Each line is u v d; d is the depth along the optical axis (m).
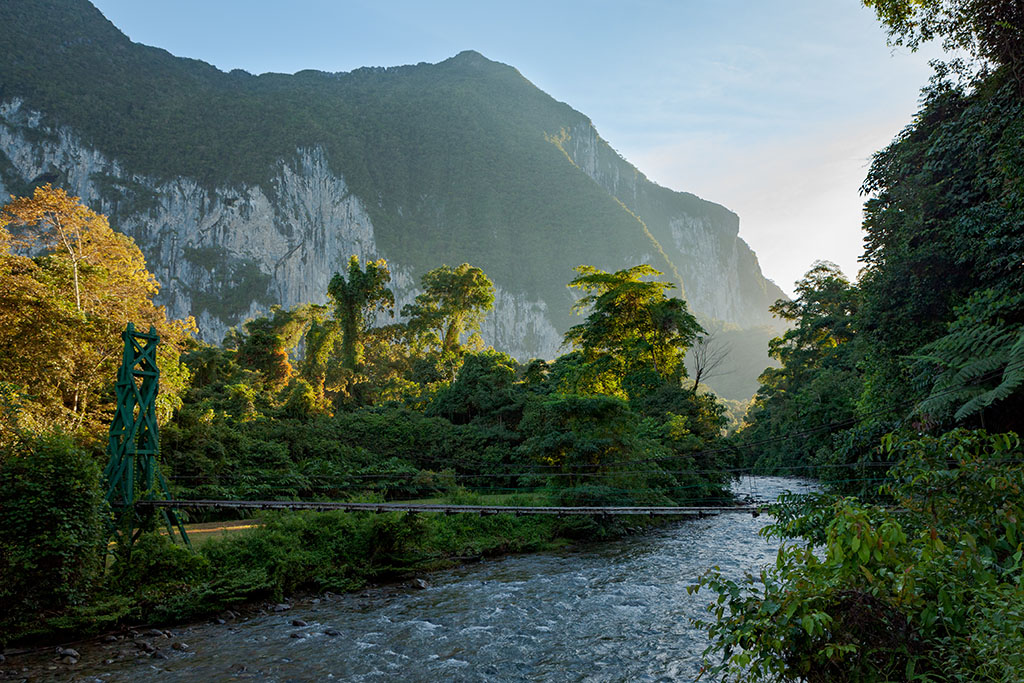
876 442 17.41
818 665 4.17
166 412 24.30
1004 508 4.87
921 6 11.80
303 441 29.62
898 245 20.59
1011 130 13.41
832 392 44.16
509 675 9.51
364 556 17.19
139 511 14.73
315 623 12.74
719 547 20.92
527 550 21.52
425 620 12.82
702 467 34.91
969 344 13.46
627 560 19.11
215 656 10.59
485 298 65.00
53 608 11.52
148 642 11.17
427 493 28.72
